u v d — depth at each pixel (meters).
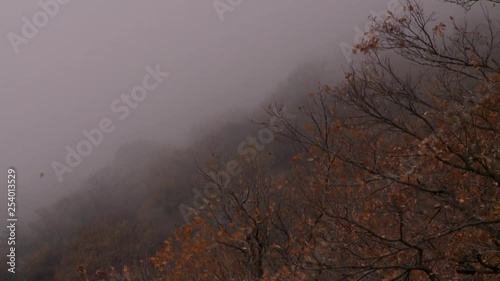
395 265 6.58
